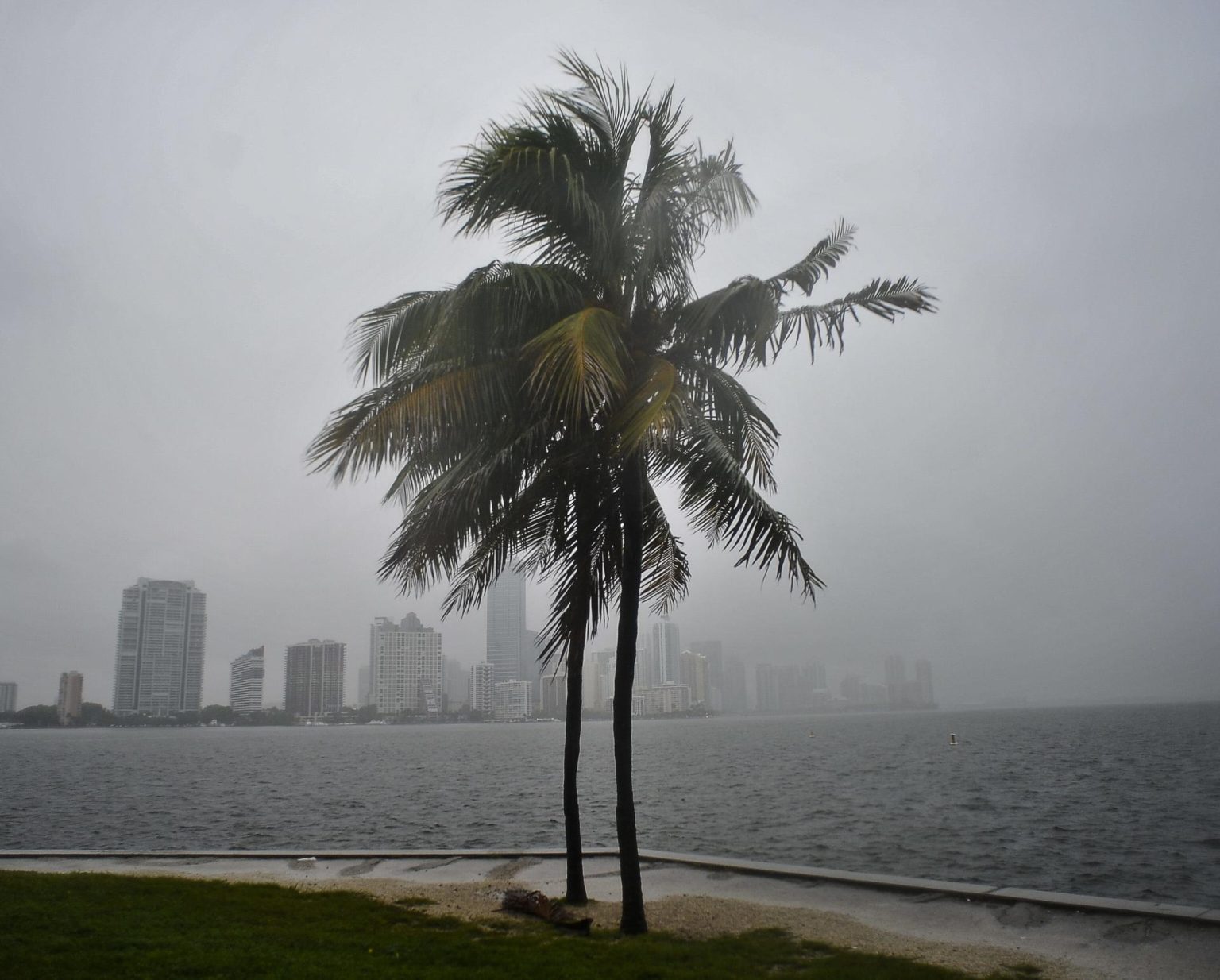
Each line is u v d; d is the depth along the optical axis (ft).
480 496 34.81
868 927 33.35
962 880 66.64
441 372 32.37
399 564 37.91
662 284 35.99
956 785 141.69
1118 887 64.28
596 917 35.29
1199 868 70.49
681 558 42.11
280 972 26.05
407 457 38.27
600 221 33.24
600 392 27.45
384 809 117.08
